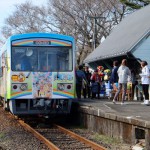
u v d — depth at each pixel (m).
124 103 19.05
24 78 17.25
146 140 11.41
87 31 54.09
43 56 17.58
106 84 26.27
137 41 23.86
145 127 11.45
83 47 55.88
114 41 29.75
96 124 15.70
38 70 17.42
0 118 19.84
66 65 17.72
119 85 18.88
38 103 17.33
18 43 17.47
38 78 17.33
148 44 24.02
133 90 24.33
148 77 18.31
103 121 14.95
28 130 15.78
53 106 17.55
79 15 54.16
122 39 27.92
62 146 12.35
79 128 16.97
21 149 11.77
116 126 13.73
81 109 17.52
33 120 19.47
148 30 23.89
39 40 17.61
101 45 33.28
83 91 24.59
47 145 12.33
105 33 52.09
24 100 17.50
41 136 13.45
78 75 22.14
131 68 26.08
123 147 12.07
